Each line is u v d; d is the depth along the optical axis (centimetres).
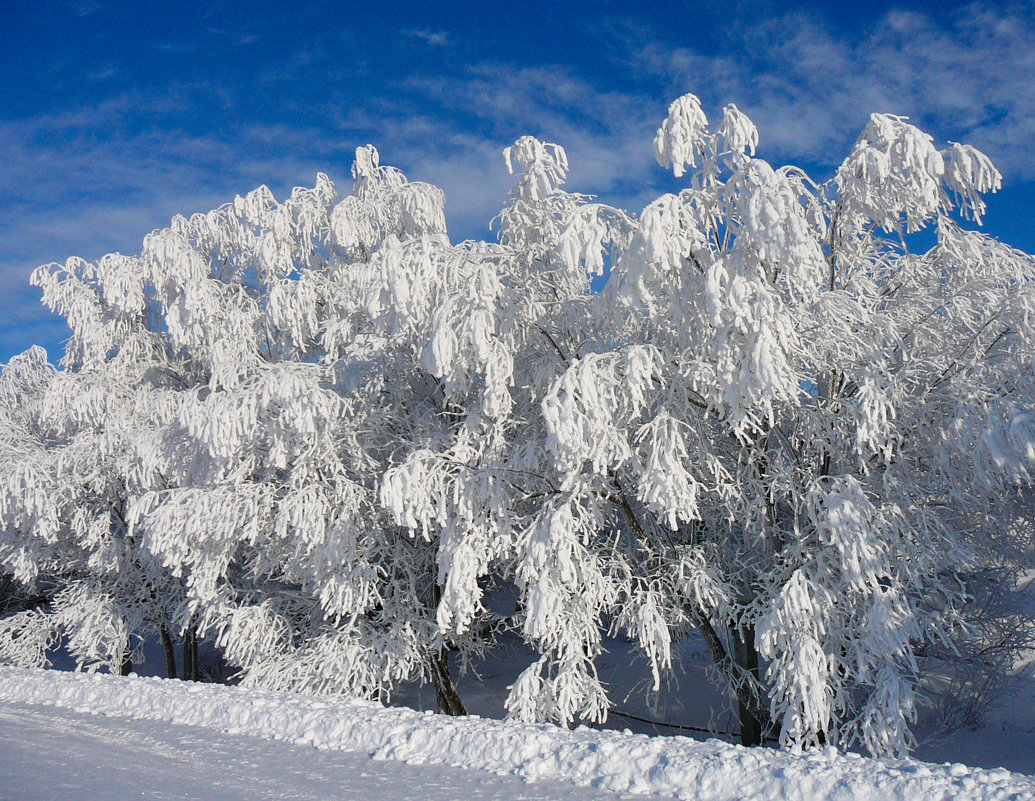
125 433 1433
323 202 1625
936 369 900
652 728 1365
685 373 860
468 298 891
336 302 1374
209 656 2078
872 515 836
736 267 748
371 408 1210
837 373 929
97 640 1596
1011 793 380
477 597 933
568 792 446
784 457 1002
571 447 798
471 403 1126
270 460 1074
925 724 1188
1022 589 1168
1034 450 708
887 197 845
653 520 1109
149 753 570
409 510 929
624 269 774
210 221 1630
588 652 986
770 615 838
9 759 518
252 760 542
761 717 1072
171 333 1515
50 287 1577
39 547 1684
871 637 804
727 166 809
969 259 899
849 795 404
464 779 479
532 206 1046
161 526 1144
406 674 1205
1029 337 835
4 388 1930
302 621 1370
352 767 517
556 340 1021
